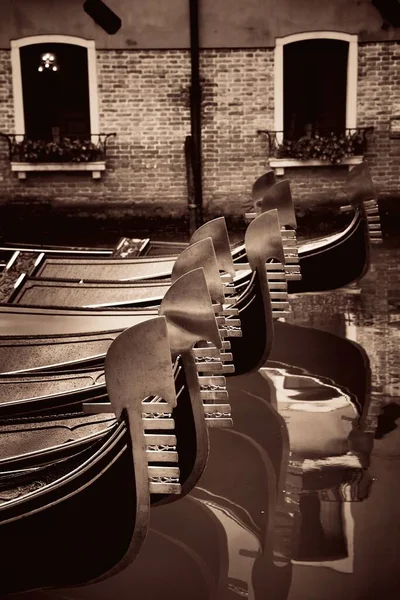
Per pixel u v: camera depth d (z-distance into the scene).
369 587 2.79
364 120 10.78
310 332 6.18
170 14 10.45
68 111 11.31
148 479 2.44
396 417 4.41
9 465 2.96
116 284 5.36
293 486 3.61
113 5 10.44
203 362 2.99
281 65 10.62
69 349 4.04
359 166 6.12
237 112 10.73
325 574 2.89
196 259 3.44
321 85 11.20
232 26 10.54
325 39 10.66
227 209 10.95
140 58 10.57
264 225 4.51
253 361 4.74
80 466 2.47
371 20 10.53
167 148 10.80
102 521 2.50
